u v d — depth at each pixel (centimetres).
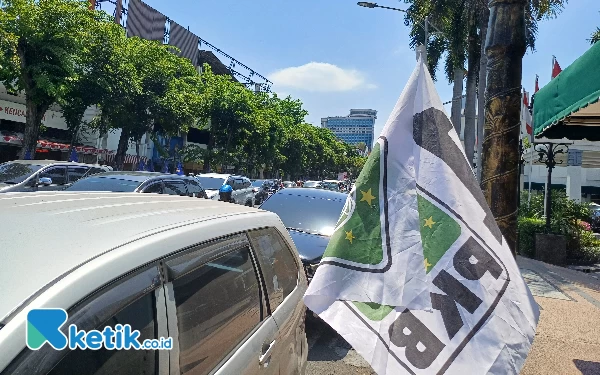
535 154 1753
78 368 128
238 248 230
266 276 255
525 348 184
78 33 1631
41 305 120
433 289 194
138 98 2145
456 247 202
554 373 416
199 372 175
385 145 223
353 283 202
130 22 3697
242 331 214
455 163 221
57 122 2600
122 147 2289
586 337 509
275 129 3753
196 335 178
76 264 137
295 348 278
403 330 187
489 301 191
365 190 218
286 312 266
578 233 1154
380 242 207
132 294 147
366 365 450
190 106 2573
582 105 436
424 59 240
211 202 287
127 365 144
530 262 992
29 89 1579
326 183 2825
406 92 232
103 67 1909
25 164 1056
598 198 3092
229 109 3047
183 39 4559
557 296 692
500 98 340
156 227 182
